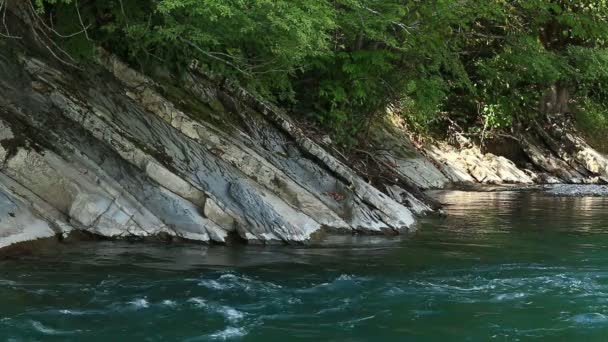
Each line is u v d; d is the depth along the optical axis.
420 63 17.22
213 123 11.66
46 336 5.91
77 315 6.47
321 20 10.62
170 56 12.01
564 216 14.57
